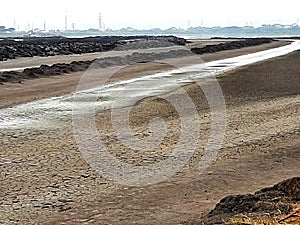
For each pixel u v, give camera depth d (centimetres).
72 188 916
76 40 10119
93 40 9925
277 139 1327
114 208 805
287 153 1174
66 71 3312
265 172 1013
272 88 2423
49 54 5681
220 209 718
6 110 1889
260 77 2941
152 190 903
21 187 921
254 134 1395
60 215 776
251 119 1620
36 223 744
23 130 1492
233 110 1798
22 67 3978
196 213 766
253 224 601
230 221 634
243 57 4994
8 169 1045
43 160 1124
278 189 750
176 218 748
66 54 5778
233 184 931
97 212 786
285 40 10888
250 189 895
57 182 954
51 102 2086
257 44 8138
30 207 813
